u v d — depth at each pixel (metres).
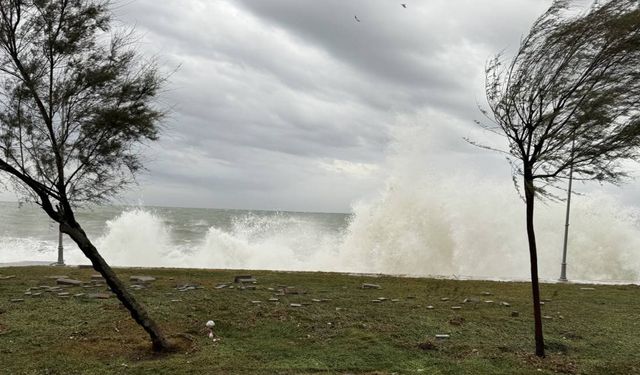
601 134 6.52
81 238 6.86
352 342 7.75
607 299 12.22
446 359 7.03
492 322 9.23
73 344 7.34
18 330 7.96
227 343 7.64
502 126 7.03
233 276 14.64
